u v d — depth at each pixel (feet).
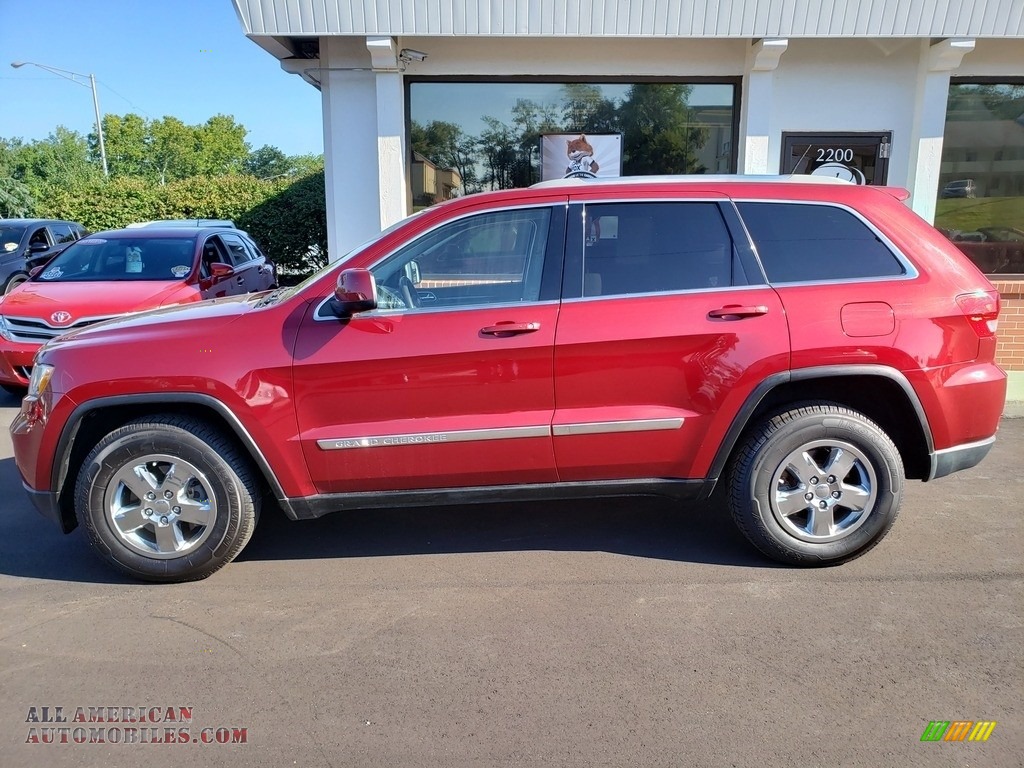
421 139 30.32
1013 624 11.12
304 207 57.77
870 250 12.61
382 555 13.79
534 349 12.00
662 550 13.84
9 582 12.79
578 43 29.12
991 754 8.48
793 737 8.79
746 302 12.19
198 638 11.02
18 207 134.41
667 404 12.34
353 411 12.12
